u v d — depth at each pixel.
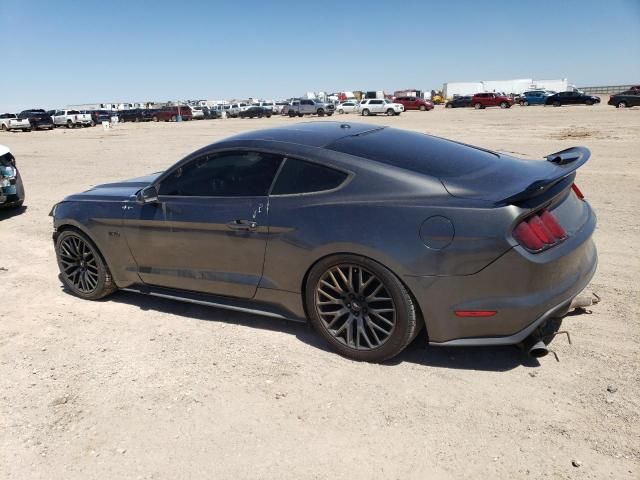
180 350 4.02
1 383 3.66
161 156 17.28
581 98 49.28
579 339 3.88
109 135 33.47
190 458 2.87
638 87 44.62
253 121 49.50
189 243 4.26
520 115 35.56
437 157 3.77
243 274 4.09
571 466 2.68
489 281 3.23
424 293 3.36
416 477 2.66
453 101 58.16
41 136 36.53
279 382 3.53
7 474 2.81
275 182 3.88
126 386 3.56
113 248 4.72
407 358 3.75
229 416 3.20
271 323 4.42
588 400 3.18
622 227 6.65
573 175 3.52
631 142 16.12
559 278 3.34
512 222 3.14
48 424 3.20
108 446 2.99
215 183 4.16
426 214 3.33
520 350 3.78
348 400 3.30
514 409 3.14
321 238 3.62
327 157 3.72
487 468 2.69
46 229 7.90
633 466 2.66
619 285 4.82
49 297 5.21
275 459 2.83
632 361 3.56
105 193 4.95
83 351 4.07
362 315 3.66
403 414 3.14
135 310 4.81
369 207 3.49
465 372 3.55
